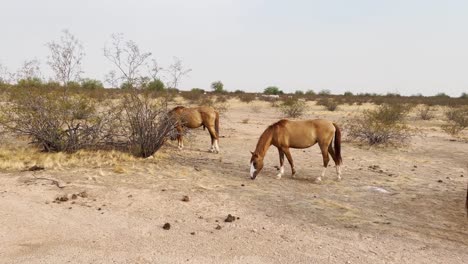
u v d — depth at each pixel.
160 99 12.39
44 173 9.02
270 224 6.54
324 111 35.91
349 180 10.05
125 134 12.09
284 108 32.41
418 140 18.84
